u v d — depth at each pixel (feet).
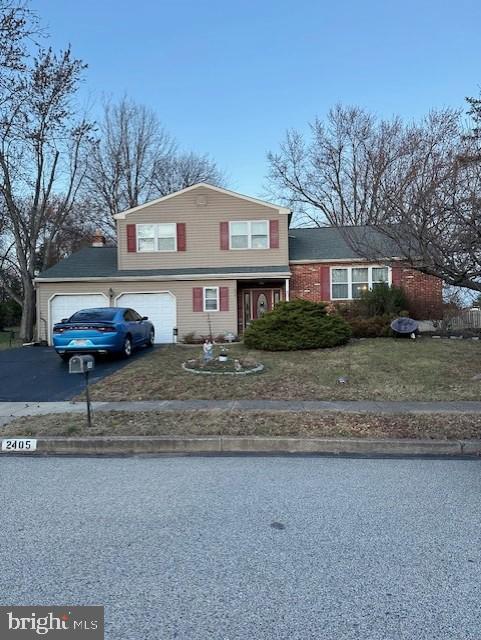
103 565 10.77
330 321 48.01
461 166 32.48
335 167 111.14
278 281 66.69
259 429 21.99
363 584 9.92
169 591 9.72
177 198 66.33
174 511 13.85
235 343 55.42
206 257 66.18
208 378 34.88
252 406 26.78
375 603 9.26
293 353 45.57
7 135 71.46
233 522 13.04
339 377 34.45
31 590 9.81
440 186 33.06
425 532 12.36
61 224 92.02
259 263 65.77
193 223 66.23
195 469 18.02
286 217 65.72
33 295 79.25
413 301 63.77
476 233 28.30
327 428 22.07
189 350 50.11
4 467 18.56
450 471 17.53
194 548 11.55
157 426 22.76
